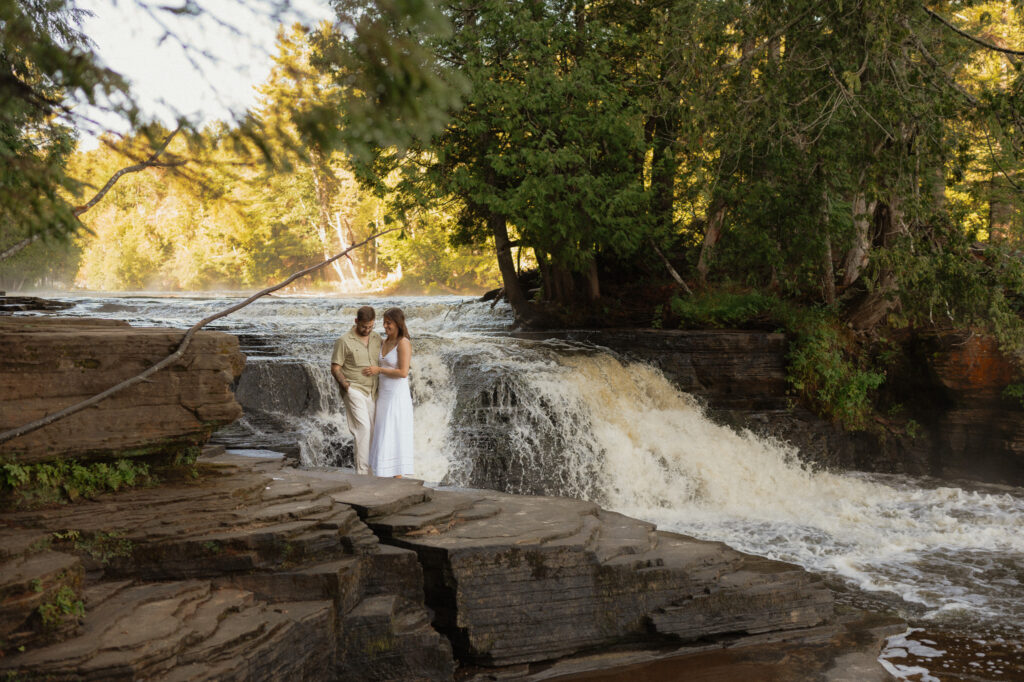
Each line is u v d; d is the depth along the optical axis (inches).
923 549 409.1
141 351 220.5
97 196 111.5
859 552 399.5
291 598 214.1
